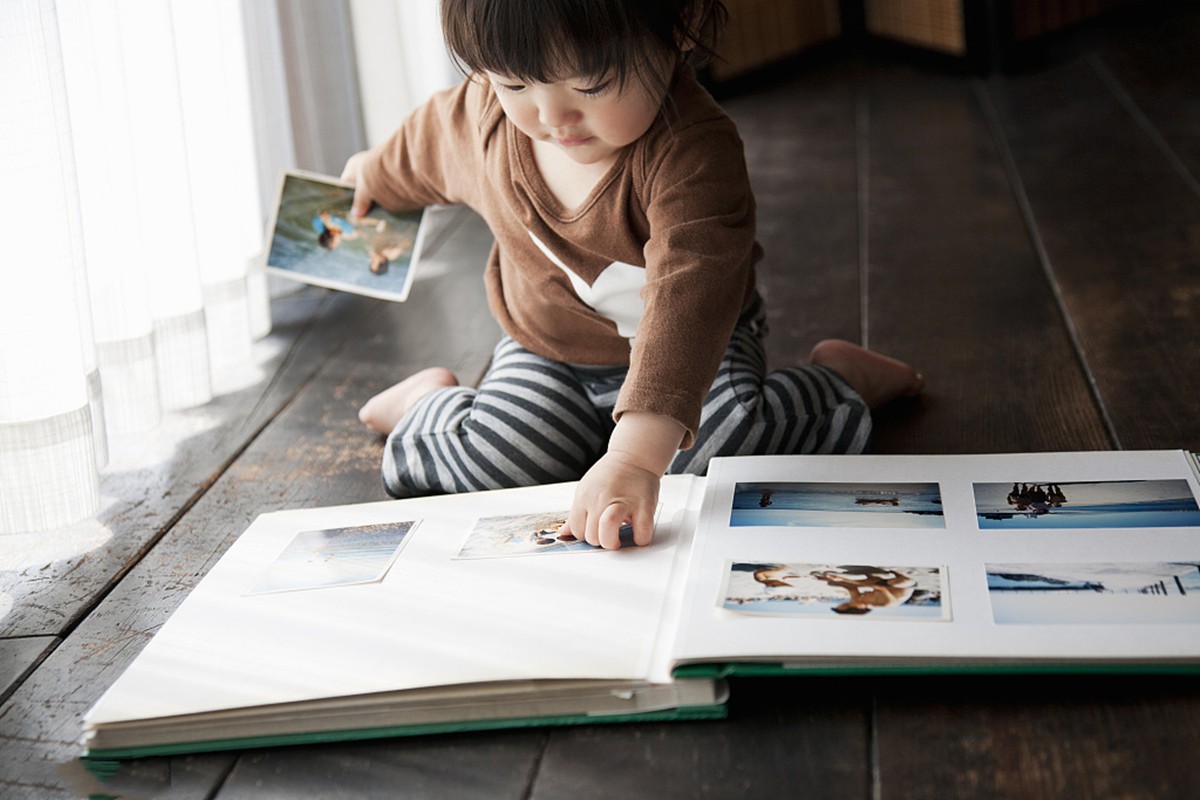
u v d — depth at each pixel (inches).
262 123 61.9
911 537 32.1
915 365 51.2
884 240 67.1
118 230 46.4
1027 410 46.2
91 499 41.9
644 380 35.5
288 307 63.7
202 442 48.6
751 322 46.4
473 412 42.4
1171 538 31.1
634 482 34.0
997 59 100.5
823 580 30.3
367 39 69.5
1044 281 59.1
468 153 46.1
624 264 40.9
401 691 28.1
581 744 28.4
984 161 79.5
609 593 31.2
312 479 45.0
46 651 34.6
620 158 39.6
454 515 36.7
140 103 48.3
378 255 52.2
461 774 27.7
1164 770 26.1
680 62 39.0
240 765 28.6
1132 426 44.1
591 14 33.8
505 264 45.4
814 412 41.2
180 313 50.6
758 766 27.2
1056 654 26.9
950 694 29.0
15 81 38.3
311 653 29.9
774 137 90.4
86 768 28.8
